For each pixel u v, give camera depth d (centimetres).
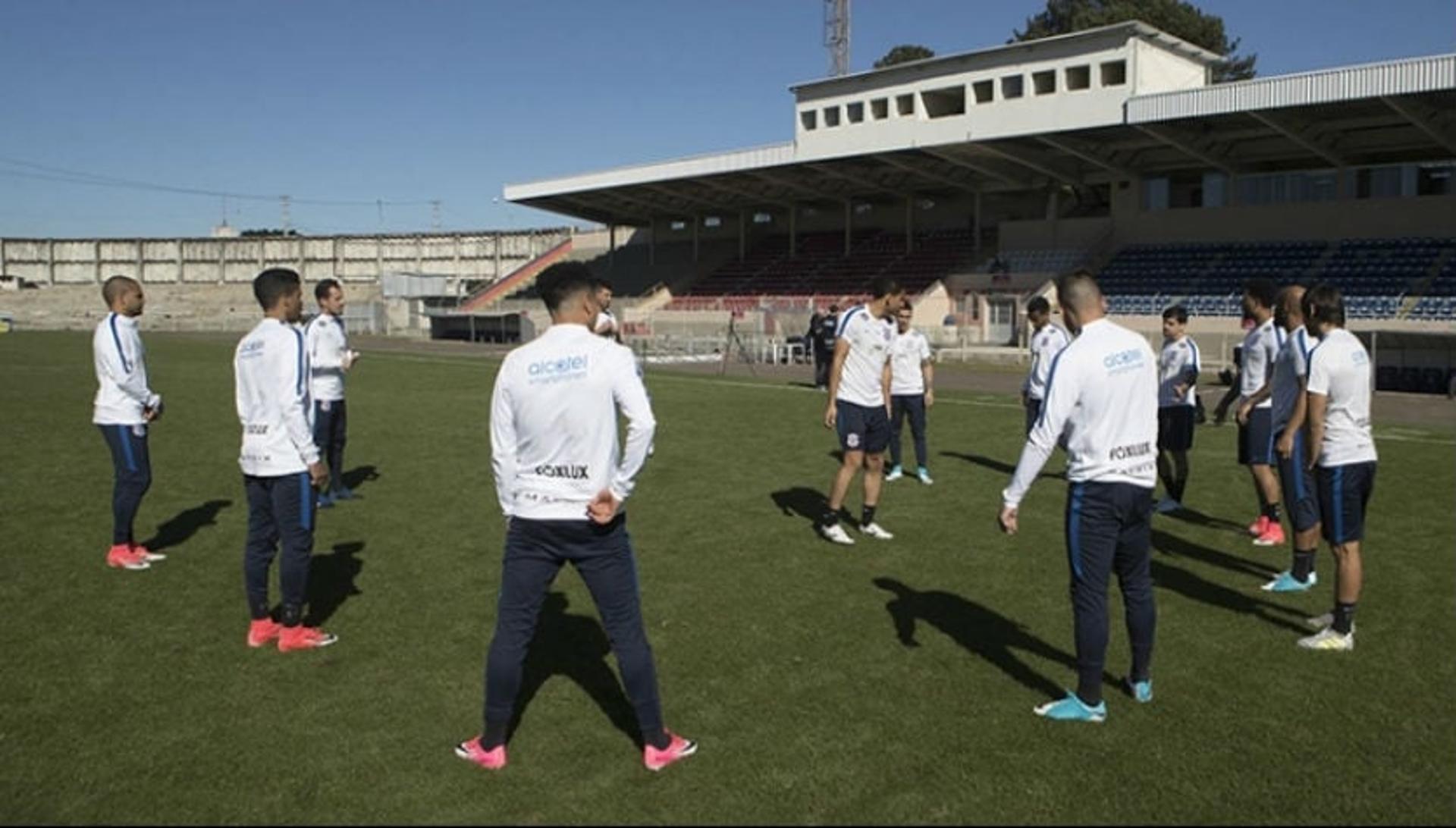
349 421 1529
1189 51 3219
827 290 3934
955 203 4044
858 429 760
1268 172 3036
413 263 7475
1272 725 442
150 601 625
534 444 393
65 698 470
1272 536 765
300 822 362
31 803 374
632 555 411
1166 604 620
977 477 1055
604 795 382
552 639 550
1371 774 397
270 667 511
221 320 6078
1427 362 2095
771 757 412
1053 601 620
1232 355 2544
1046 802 376
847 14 4650
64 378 2262
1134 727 440
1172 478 888
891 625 576
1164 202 3278
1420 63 2230
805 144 3928
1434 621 580
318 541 774
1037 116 3247
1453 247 2642
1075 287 445
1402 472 1059
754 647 540
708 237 5006
